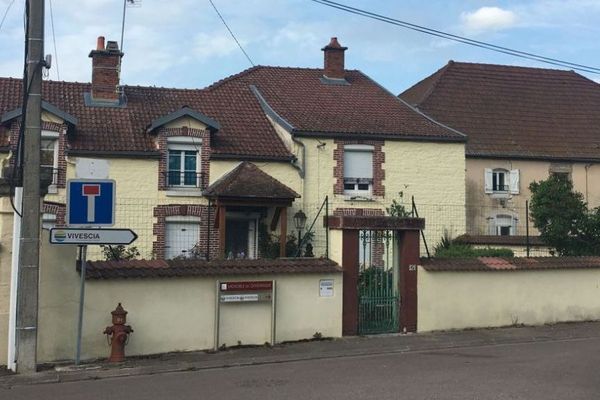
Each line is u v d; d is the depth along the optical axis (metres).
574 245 18.64
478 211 29.19
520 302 14.42
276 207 22.92
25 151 9.88
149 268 11.31
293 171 23.84
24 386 9.09
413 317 13.39
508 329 13.97
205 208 22.62
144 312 11.21
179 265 11.56
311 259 12.85
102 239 10.17
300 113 25.50
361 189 24.80
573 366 10.01
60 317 10.62
